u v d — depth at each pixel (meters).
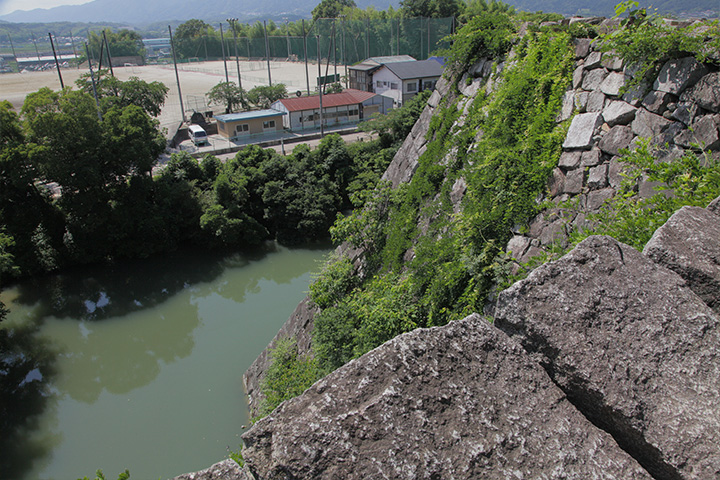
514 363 2.96
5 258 27.95
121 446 20.12
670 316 3.02
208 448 19.70
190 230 37.38
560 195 8.83
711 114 6.99
